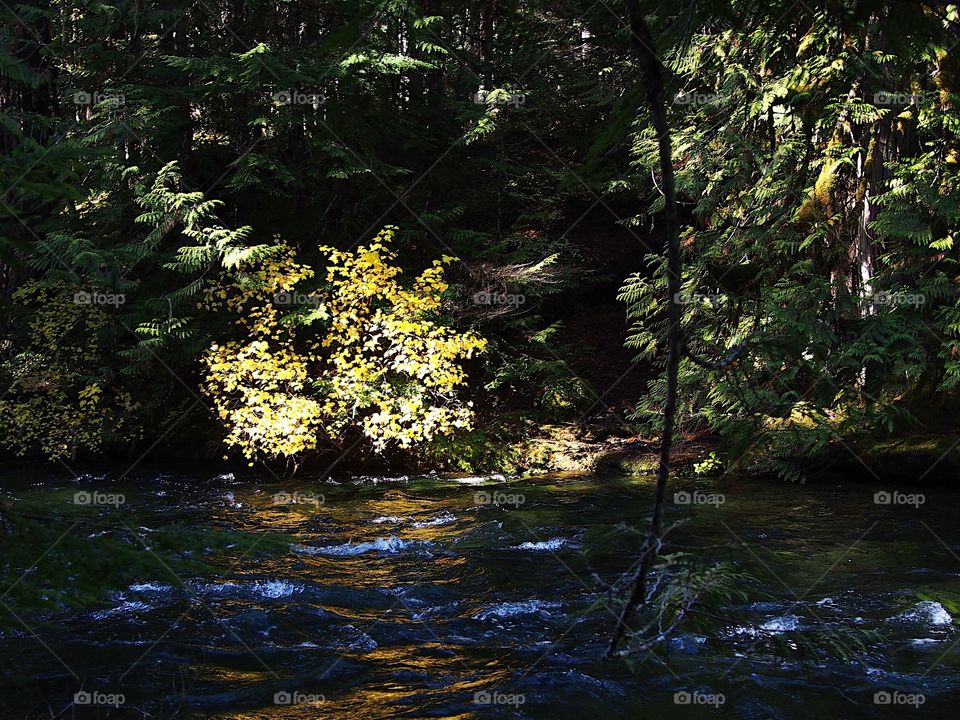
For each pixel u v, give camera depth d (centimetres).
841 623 478
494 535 727
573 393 1181
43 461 1158
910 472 906
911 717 362
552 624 496
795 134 962
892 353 885
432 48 1086
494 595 558
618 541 689
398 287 1040
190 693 394
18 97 1110
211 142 1330
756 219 952
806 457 938
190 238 1164
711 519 769
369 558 659
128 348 1230
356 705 382
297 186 1152
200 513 828
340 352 1053
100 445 1186
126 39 1240
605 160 1254
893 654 434
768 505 826
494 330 1284
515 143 1351
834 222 966
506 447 1111
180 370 1249
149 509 849
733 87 868
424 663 436
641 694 391
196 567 173
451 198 1294
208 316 1177
